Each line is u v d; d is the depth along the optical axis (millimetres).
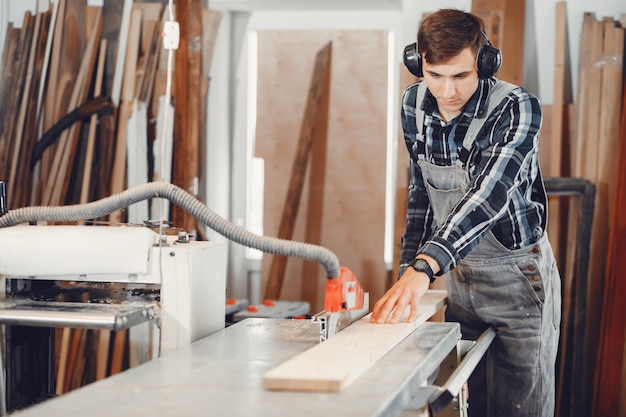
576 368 3906
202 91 4355
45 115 4293
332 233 4453
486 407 2609
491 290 2344
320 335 1757
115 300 1896
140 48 4289
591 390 3926
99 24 4312
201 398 1258
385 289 4406
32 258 1788
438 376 2174
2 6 4328
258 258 4570
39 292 1972
